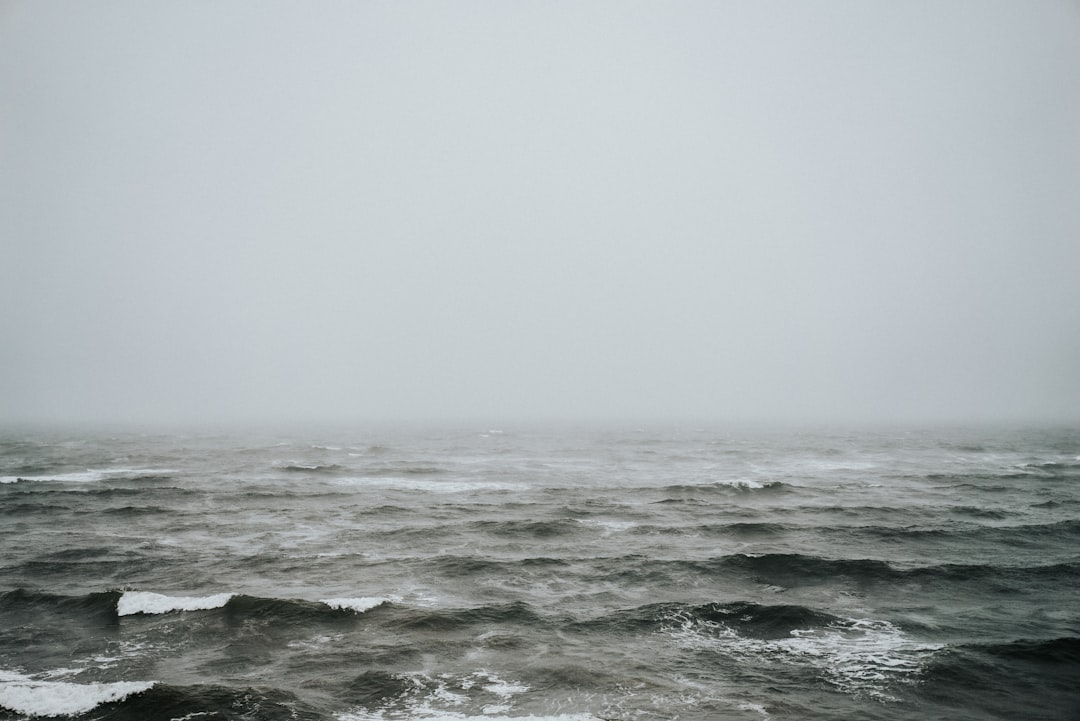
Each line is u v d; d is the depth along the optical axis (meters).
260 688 10.76
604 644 12.85
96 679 11.17
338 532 23.48
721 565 18.55
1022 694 10.68
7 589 16.30
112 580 17.28
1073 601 15.59
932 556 19.88
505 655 12.26
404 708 10.12
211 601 14.82
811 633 13.48
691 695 10.61
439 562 19.12
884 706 10.26
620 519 25.91
